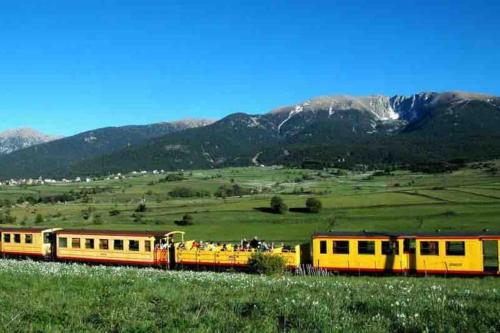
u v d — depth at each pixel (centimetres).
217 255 4584
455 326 1182
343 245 4216
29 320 1270
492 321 1202
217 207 12412
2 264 2923
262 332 1135
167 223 10612
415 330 1151
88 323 1242
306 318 1234
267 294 1617
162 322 1230
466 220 8588
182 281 1964
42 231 5400
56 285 1753
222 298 1523
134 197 18275
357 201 11800
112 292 1630
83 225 11000
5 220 12200
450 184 15212
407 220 9031
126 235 4934
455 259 3872
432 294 1636
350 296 1620
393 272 4044
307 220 9962
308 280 2694
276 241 7681
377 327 1167
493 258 4309
